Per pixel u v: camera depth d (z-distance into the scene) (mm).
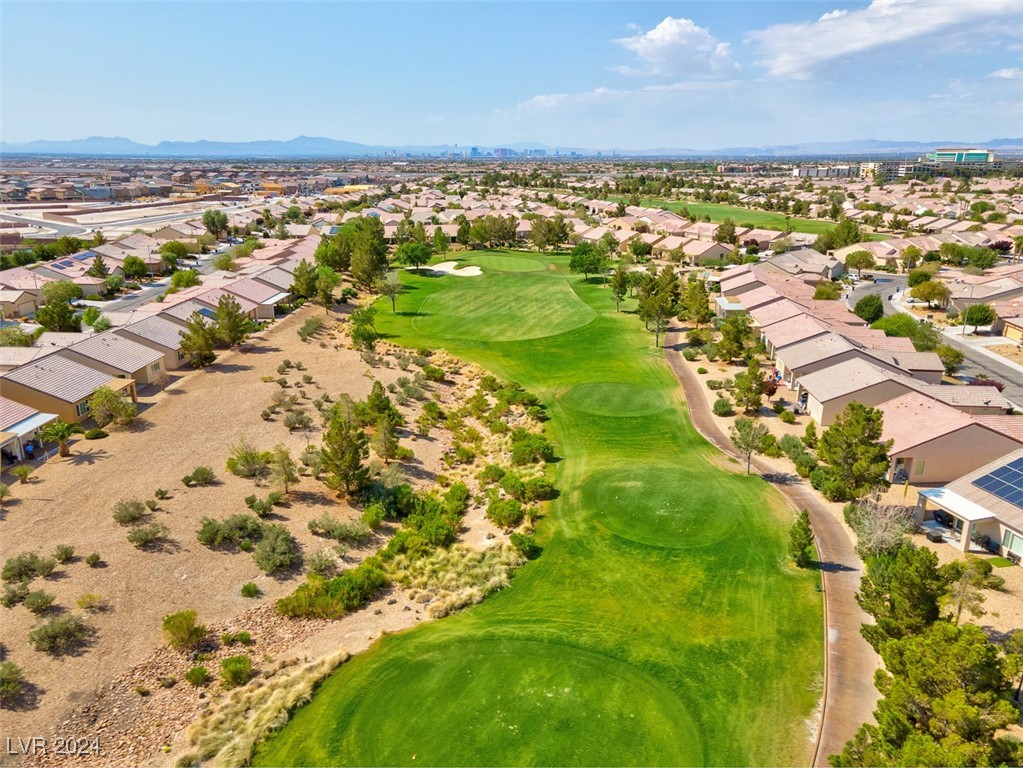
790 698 28875
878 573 33344
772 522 43969
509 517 45062
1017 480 40750
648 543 42219
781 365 72625
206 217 176375
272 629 35062
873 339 72562
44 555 38281
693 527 43812
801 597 36094
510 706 28562
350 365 77625
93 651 32094
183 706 29703
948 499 41594
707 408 65562
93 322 85812
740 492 48281
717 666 30984
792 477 50906
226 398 64562
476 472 54281
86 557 38375
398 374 75750
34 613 33781
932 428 48656
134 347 68312
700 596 36562
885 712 22609
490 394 71688
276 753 26453
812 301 91500
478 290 119438
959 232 163250
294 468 50094
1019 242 144875
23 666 30578
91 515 42781
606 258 142750
